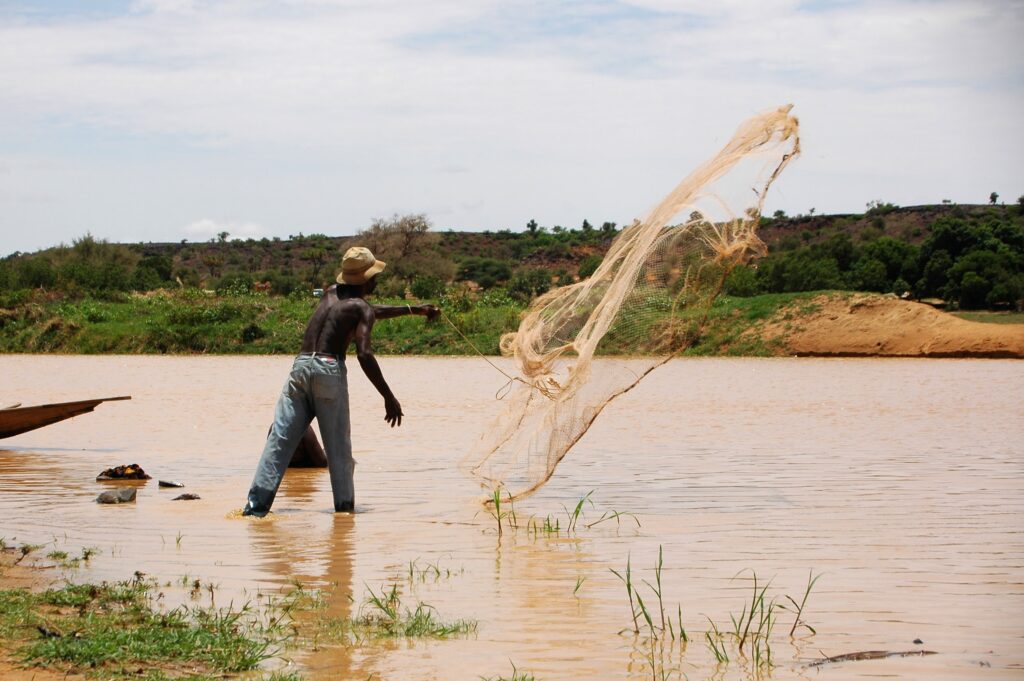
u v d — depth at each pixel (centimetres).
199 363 3725
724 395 2278
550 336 900
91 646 510
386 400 929
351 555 750
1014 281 5325
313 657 519
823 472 1141
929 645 541
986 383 2667
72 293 5375
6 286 5859
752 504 948
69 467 1206
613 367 870
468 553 757
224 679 484
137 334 4512
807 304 4284
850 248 6012
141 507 947
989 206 9312
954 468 1169
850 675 496
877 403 2078
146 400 2183
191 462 1251
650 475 1125
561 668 505
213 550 767
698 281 846
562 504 957
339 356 925
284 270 10156
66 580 666
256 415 1861
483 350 4206
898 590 649
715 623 582
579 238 10250
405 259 7956
